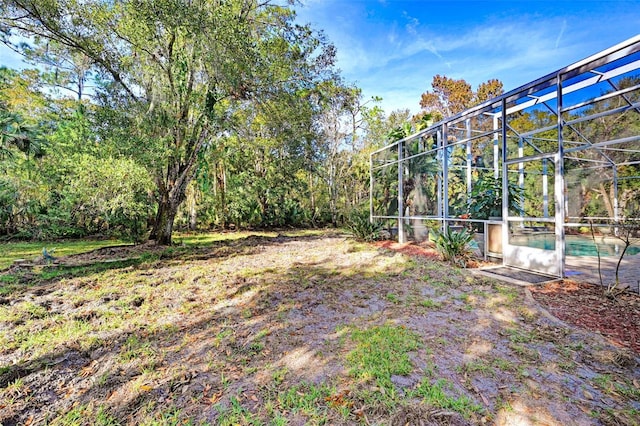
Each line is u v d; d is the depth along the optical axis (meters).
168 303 4.53
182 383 2.45
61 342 3.24
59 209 12.09
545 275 5.18
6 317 3.90
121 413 2.11
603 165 9.19
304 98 14.08
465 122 8.48
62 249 9.88
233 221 17.41
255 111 13.04
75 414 2.11
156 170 9.55
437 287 4.71
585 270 5.41
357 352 2.77
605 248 7.66
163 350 3.04
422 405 2.03
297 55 10.22
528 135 8.55
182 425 1.96
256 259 7.99
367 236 10.27
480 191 7.36
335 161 19.95
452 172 8.48
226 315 4.00
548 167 9.28
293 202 19.47
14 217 12.23
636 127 7.35
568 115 7.31
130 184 8.95
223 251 9.34
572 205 9.65
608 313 3.51
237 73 8.70
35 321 3.83
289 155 17.36
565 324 3.26
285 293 4.83
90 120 9.36
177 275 6.16
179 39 9.10
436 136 8.73
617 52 4.26
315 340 3.12
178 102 9.80
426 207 8.93
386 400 2.09
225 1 8.40
